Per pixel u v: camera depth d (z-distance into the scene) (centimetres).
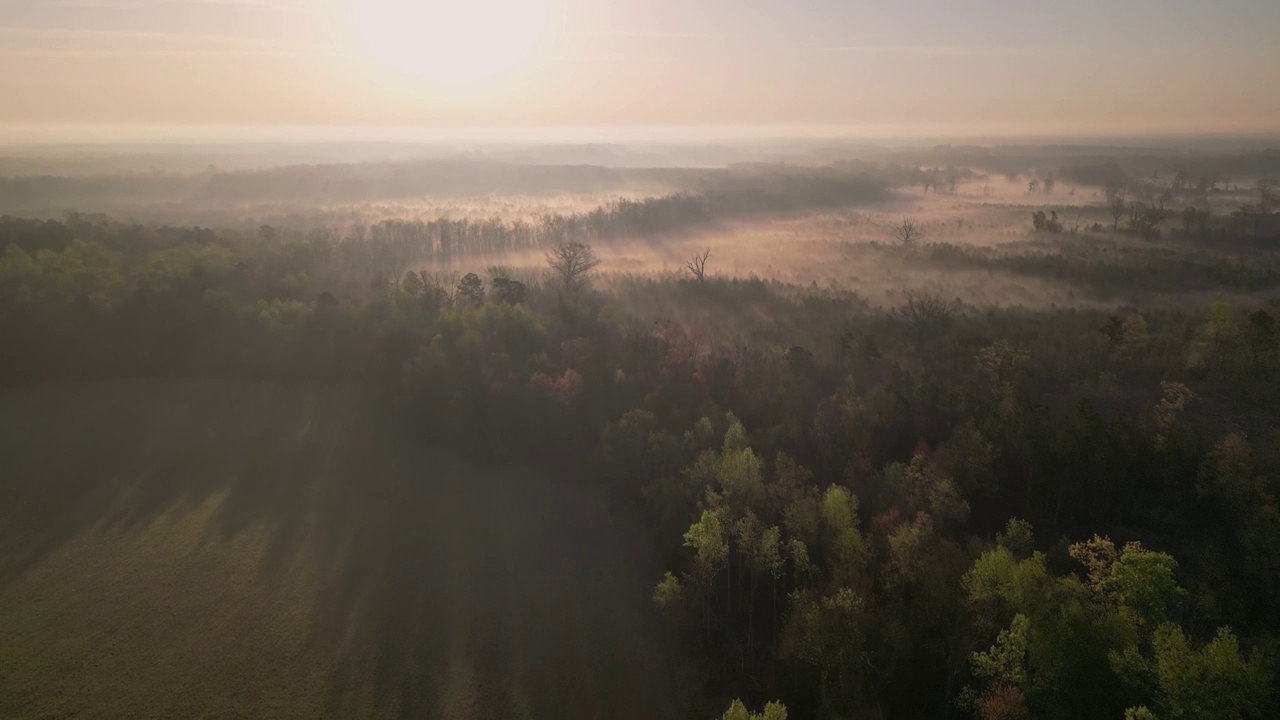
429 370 10300
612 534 8188
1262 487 6719
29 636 6838
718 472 7356
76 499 8900
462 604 7212
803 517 6725
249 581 7544
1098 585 5353
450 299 13650
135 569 7719
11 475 9344
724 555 6500
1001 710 4838
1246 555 6234
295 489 9119
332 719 5959
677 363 10112
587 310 12431
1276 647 5012
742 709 5028
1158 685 4581
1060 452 7238
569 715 5972
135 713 6059
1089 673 4731
